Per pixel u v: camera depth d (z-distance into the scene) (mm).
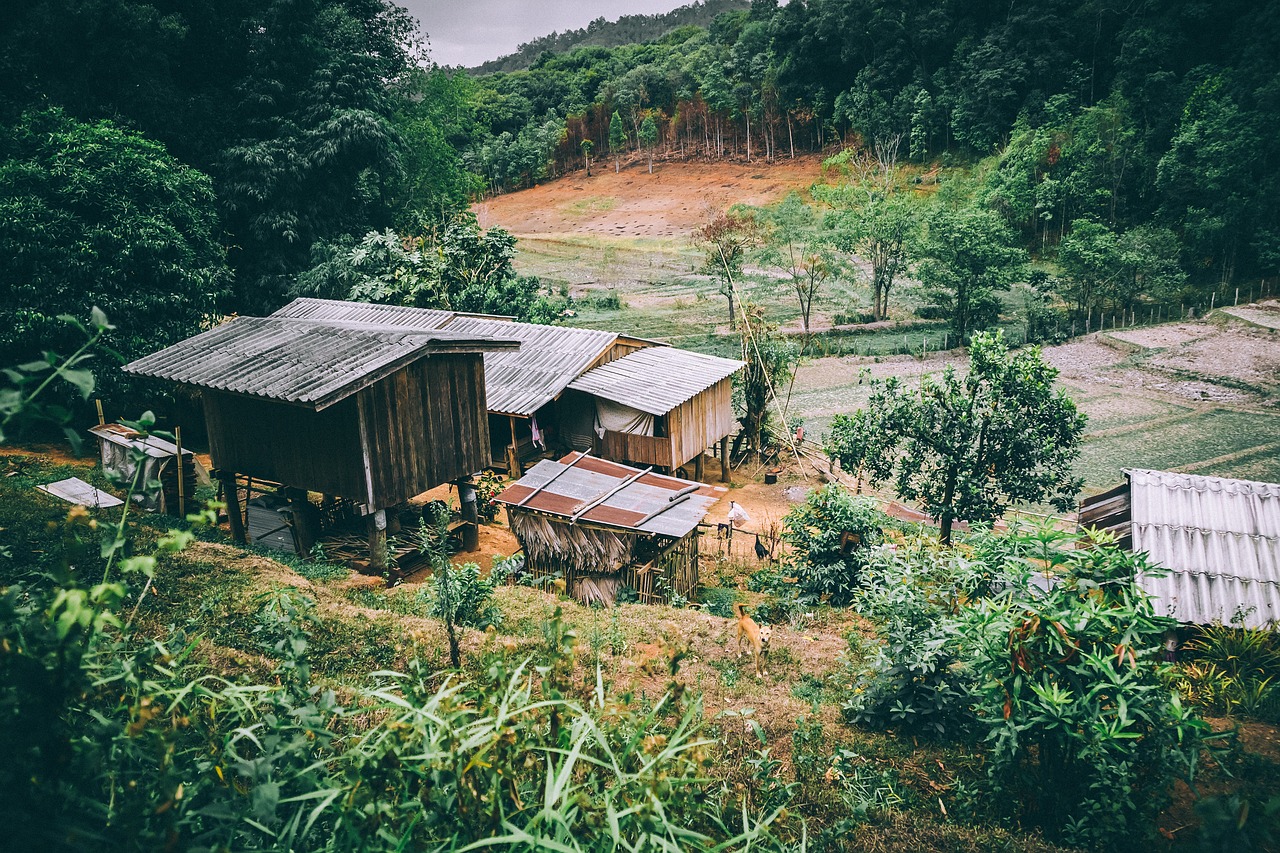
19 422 2350
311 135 37219
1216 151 63469
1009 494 19859
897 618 9625
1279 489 16828
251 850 2811
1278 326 49844
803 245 60469
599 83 155625
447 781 2936
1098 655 6566
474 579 12930
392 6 52375
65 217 23609
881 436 20375
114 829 2588
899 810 7219
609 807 2893
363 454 16984
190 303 26016
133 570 2648
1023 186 74625
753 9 137250
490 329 30859
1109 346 50531
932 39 99062
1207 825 3244
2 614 2516
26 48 28812
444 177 55469
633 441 28125
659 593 17500
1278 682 11445
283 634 5820
